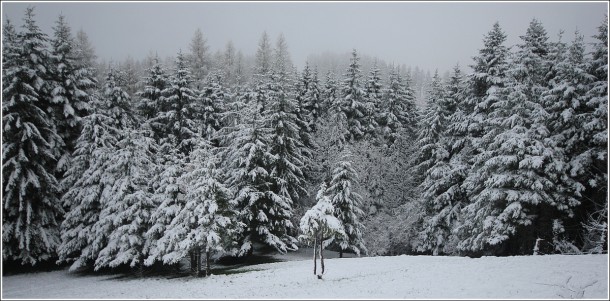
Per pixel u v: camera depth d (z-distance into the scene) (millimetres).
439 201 31328
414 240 34406
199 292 18312
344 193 31344
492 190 24047
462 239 28297
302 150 36125
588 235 23422
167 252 22859
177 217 22578
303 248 36438
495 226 23125
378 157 38156
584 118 23016
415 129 42531
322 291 16781
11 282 23359
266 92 34719
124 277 24578
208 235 21750
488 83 30016
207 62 53844
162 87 35719
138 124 33344
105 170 24734
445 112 34312
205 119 34156
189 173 22672
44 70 26000
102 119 27531
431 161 33094
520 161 22969
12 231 23203
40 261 27094
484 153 25797
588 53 24953
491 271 17406
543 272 16391
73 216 24688
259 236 28891
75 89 28297
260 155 28391
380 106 42375
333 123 38625
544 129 22984
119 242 23391
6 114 23203
